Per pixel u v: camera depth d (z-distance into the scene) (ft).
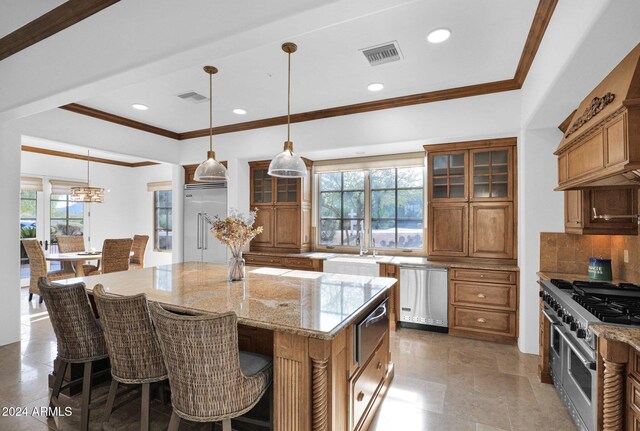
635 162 5.21
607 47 5.64
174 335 4.95
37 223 20.11
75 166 21.84
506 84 10.90
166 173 23.35
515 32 8.01
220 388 4.99
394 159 15.56
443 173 13.25
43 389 8.51
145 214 24.44
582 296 6.89
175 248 18.37
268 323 5.41
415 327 13.25
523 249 10.91
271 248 17.17
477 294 12.06
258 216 17.44
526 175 10.77
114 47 7.13
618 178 6.98
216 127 16.47
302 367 5.26
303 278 9.27
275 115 14.69
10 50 9.04
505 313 11.68
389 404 7.97
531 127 10.41
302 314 5.86
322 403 5.19
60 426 7.07
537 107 8.62
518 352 11.02
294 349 5.32
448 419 7.39
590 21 5.01
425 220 15.29
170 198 23.41
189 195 18.17
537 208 10.69
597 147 6.51
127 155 15.29
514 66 9.86
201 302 6.68
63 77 7.98
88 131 13.73
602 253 9.82
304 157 16.56
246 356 6.23
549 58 7.34
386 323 8.59
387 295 8.79
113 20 7.14
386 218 16.19
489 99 11.28
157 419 7.33
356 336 6.31
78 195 18.30
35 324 13.39
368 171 16.57
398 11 7.18
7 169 11.30
